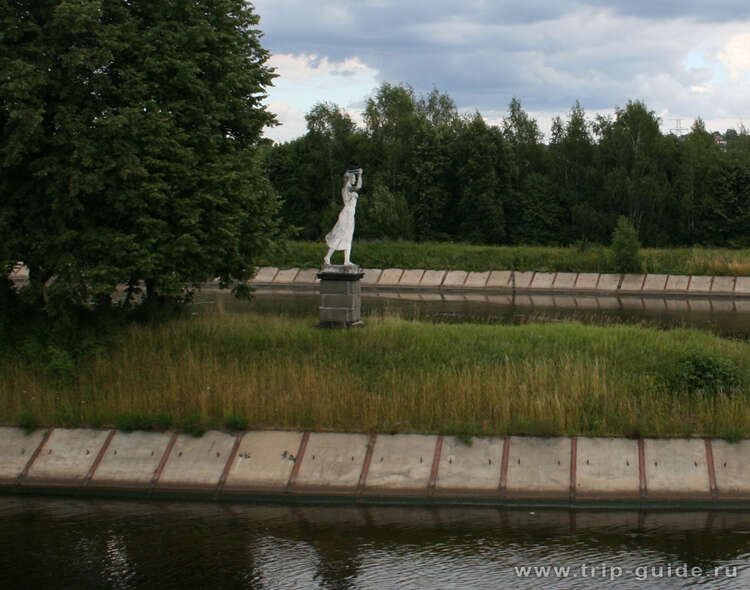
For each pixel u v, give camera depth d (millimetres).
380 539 13016
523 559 12258
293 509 14305
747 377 16891
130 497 15023
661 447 14852
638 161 62344
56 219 18734
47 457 15883
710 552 12359
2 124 18953
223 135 22938
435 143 68000
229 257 22266
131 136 18594
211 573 11953
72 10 17656
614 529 13195
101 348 19188
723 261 46656
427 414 16125
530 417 15727
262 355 19469
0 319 20031
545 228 65125
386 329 21234
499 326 22406
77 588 11539
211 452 15664
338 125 71688
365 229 61375
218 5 21500
